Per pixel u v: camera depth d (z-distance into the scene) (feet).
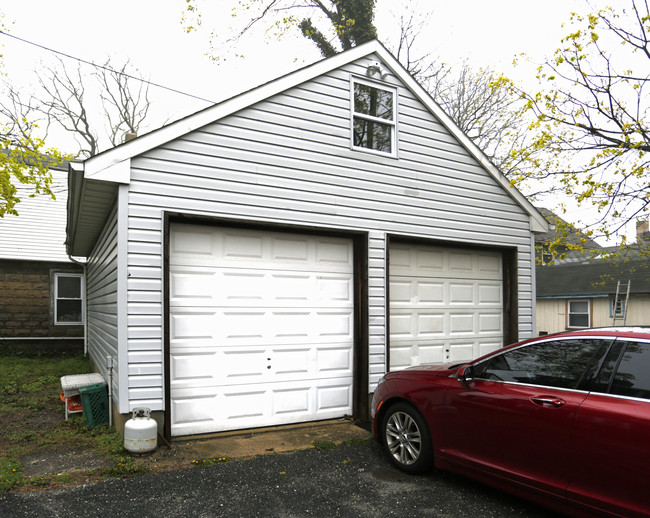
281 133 21.42
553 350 13.15
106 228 24.71
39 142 29.22
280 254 21.84
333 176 22.65
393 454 16.70
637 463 10.47
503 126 64.18
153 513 12.96
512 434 13.01
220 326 20.35
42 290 47.78
